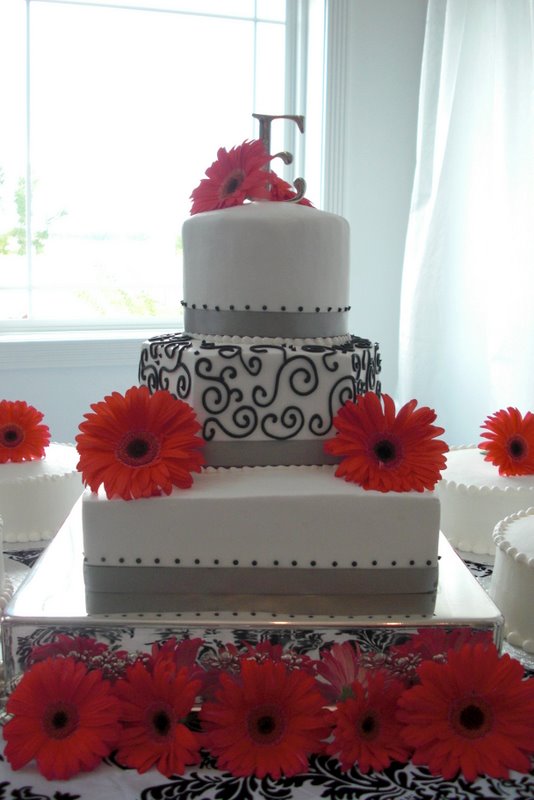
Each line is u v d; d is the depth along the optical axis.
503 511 1.67
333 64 2.96
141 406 1.22
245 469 1.30
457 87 2.82
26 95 2.95
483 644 1.15
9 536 1.71
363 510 1.18
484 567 1.61
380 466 1.23
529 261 2.68
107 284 3.15
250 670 1.08
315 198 3.09
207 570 1.19
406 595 1.21
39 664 1.09
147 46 3.06
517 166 2.69
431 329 2.95
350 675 1.14
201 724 1.09
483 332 2.96
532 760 1.05
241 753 1.03
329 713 1.09
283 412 1.29
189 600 1.20
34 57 2.94
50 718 1.05
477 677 1.07
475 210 2.89
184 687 1.07
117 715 1.05
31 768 1.02
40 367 2.85
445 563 1.39
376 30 3.01
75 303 3.12
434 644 1.14
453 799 0.97
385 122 3.07
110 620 1.13
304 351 1.30
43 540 1.72
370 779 1.01
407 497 1.19
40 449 1.84
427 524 1.19
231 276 1.33
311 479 1.25
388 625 1.14
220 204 1.41
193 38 3.10
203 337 1.38
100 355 2.90
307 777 1.01
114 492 1.17
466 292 2.94
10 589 1.39
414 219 2.95
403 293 3.01
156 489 1.19
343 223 1.38
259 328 1.34
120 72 3.04
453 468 1.81
